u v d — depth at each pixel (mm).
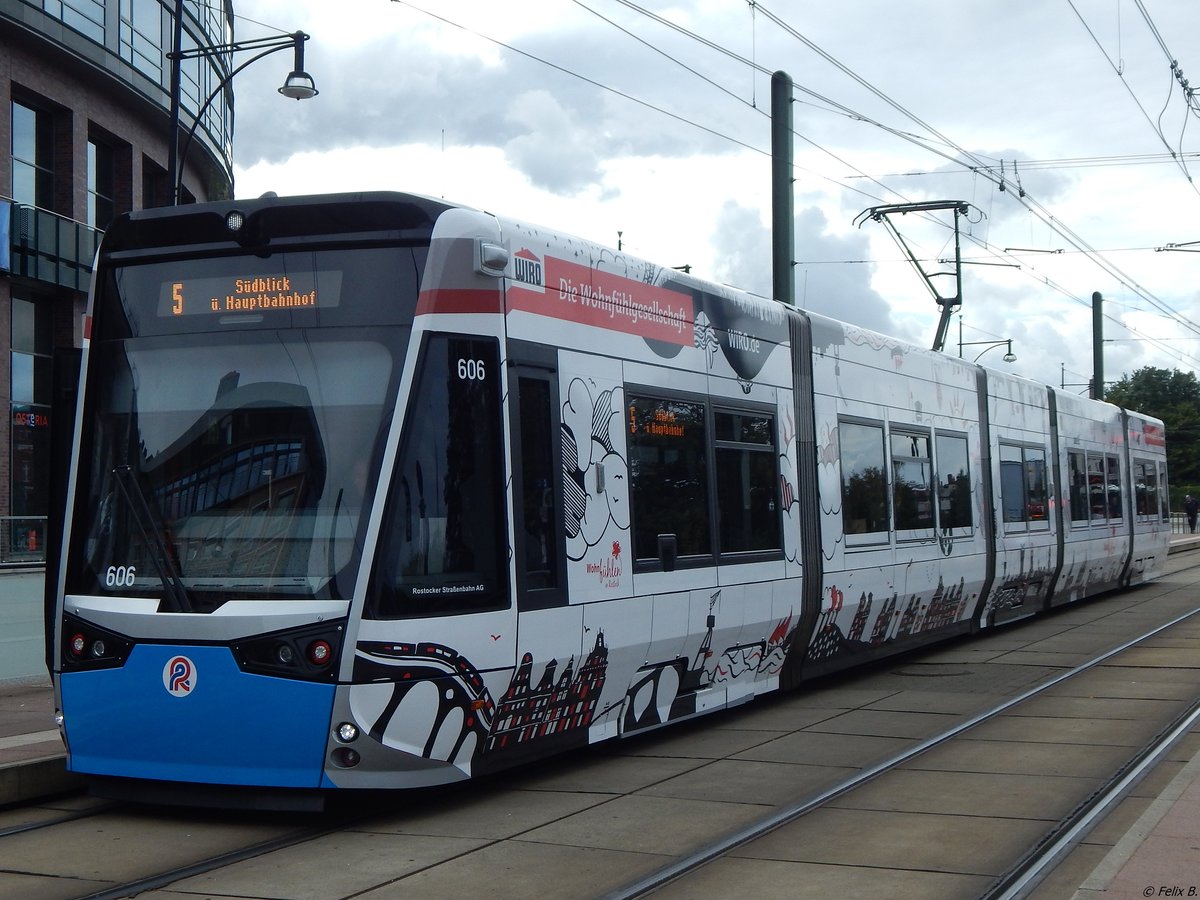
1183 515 78062
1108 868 5617
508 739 7684
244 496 7242
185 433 7453
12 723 9461
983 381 16844
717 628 9812
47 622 7672
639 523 8898
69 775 7926
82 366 7801
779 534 10906
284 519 7117
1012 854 6340
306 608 6902
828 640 12047
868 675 13477
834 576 11867
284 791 6992
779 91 17547
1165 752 8891
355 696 6824
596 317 8602
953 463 15445
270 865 6273
